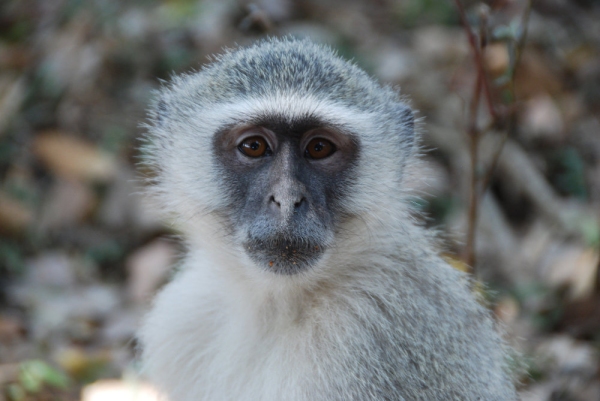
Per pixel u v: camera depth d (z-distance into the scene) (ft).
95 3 49.47
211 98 25.66
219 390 24.85
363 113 25.23
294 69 25.45
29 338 35.65
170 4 49.47
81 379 33.27
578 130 45.91
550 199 43.11
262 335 24.73
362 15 51.70
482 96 42.04
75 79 47.11
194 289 26.76
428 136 44.98
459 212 42.14
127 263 42.14
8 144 45.44
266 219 23.68
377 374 23.15
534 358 33.99
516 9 40.88
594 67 47.98
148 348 27.07
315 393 22.84
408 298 24.29
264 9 48.62
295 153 24.35
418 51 48.47
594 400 32.27
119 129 45.78
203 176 25.54
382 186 25.62
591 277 37.68
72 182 44.45
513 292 38.83
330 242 24.25
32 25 50.70
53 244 42.86
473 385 24.54
